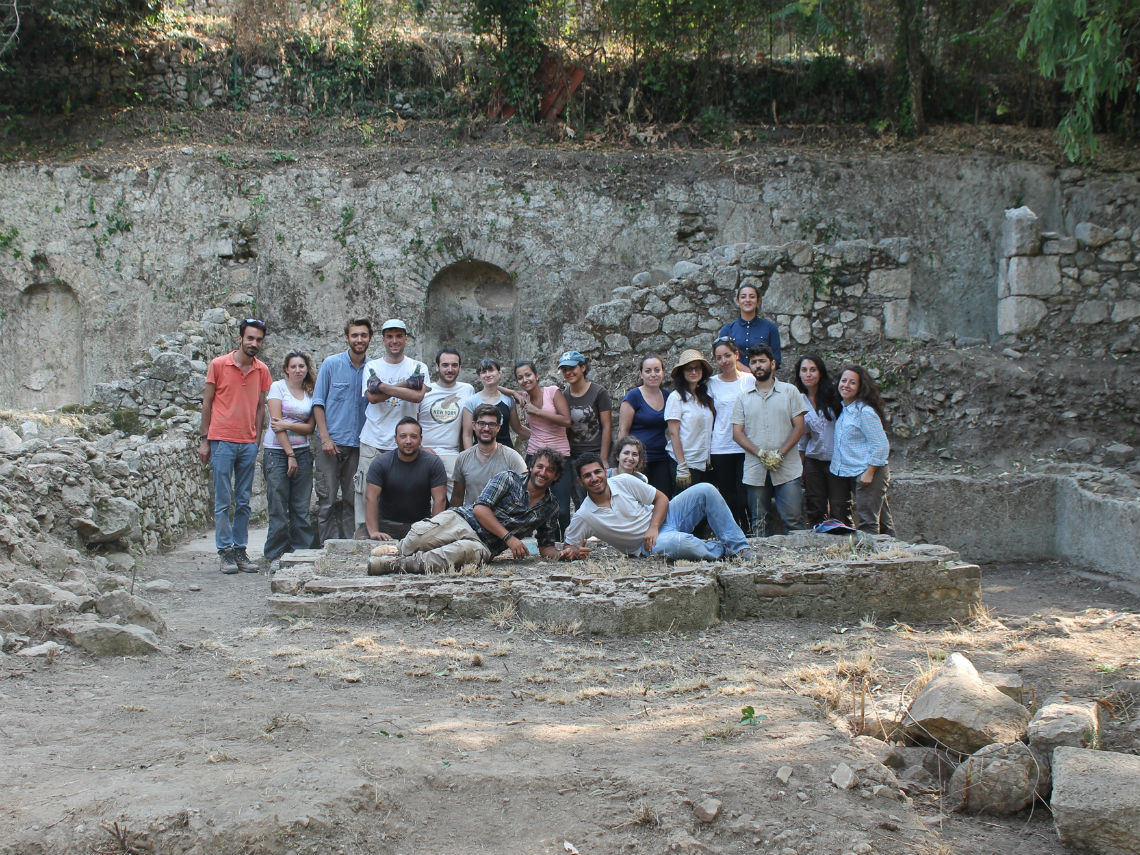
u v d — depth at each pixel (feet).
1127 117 47.24
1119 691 14.56
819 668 15.83
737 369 27.40
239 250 45.16
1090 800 10.37
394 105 50.34
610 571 20.63
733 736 12.31
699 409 26.66
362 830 9.92
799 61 51.88
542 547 22.49
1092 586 28.17
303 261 45.01
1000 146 47.80
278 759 11.32
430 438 26.76
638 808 10.37
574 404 27.14
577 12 51.21
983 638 18.66
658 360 26.99
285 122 49.49
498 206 45.11
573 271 45.03
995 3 47.50
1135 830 10.12
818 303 36.45
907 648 17.76
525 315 44.96
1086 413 35.04
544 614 18.44
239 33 50.34
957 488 32.35
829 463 27.48
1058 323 36.88
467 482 24.59
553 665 15.92
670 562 21.85
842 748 11.77
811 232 45.44
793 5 47.78
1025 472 33.47
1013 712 12.50
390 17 51.90
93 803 9.86
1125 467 33.27
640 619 18.10
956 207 45.85
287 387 27.99
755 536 25.44
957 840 10.50
